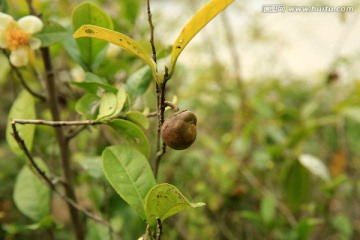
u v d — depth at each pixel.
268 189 0.61
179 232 0.56
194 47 0.81
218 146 0.59
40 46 0.31
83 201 0.48
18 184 0.35
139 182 0.24
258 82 0.85
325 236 0.61
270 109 0.60
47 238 0.56
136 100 0.32
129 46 0.22
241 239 0.61
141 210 0.23
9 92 0.75
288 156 0.54
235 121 0.68
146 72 0.31
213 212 0.62
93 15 0.29
